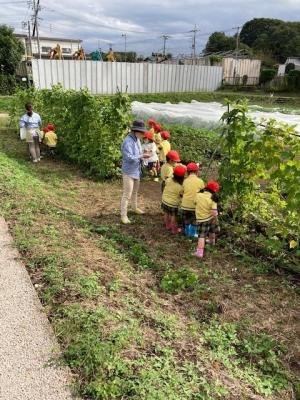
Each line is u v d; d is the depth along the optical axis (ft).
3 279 14.62
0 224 19.63
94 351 10.73
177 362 11.04
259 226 21.16
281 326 13.70
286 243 19.40
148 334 12.09
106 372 10.24
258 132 19.86
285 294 15.78
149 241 20.16
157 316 13.07
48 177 31.81
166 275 16.22
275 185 19.24
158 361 10.84
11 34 118.73
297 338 13.14
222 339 12.55
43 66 80.69
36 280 14.71
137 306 13.60
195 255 18.71
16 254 16.61
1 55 113.50
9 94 112.37
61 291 13.83
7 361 10.63
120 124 30.60
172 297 14.98
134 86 99.45
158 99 97.91
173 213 20.97
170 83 109.81
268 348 12.44
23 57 122.31
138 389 9.64
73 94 37.04
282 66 196.54
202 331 12.94
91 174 32.76
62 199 25.73
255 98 112.78
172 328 12.56
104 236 20.04
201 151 38.93
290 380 11.41
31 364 10.55
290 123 44.47
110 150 30.58
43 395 9.61
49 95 43.50
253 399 10.29
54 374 10.24
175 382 10.09
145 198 27.55
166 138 32.96
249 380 11.01
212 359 11.52
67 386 9.88
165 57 195.21
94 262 16.44
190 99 105.29
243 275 17.15
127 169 21.48
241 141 19.69
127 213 24.18
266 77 150.41
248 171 19.71
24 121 35.88
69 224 20.77
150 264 17.34
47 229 19.43
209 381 10.52
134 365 10.55
